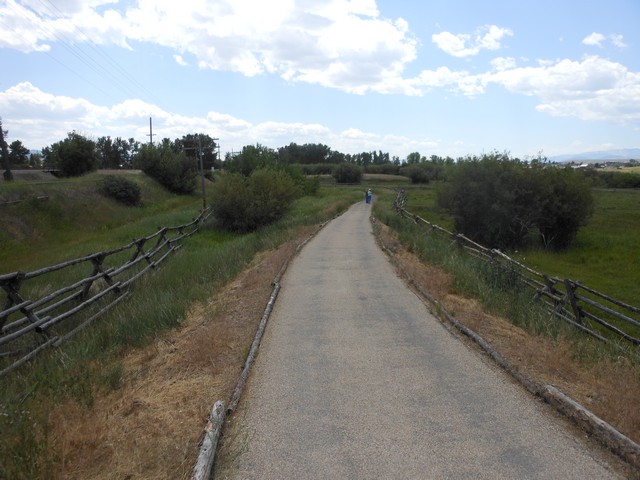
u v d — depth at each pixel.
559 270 18.61
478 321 7.06
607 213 37.00
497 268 11.44
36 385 4.84
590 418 3.97
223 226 27.16
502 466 3.52
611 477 3.39
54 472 3.46
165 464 3.57
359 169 108.06
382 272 11.44
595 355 5.94
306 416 4.32
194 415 4.35
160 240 16.66
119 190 37.00
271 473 3.47
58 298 9.59
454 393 4.75
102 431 4.09
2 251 20.41
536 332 6.82
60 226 26.73
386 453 3.70
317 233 21.25
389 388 4.89
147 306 8.23
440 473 3.43
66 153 46.91
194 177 54.94
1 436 3.70
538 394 4.64
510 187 24.84
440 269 11.46
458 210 26.08
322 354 5.95
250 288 9.81
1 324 6.08
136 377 5.43
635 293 14.88
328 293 9.37
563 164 25.97
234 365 5.59
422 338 6.49
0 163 67.50
